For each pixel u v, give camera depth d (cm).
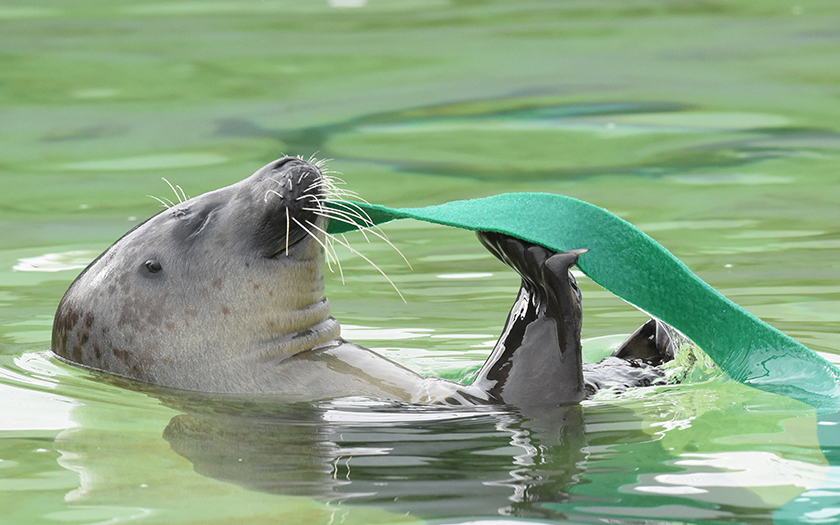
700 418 1530
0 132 3969
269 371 1653
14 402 1600
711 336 1614
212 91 4500
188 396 1633
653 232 2733
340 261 2570
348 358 1694
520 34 5500
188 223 1680
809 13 5869
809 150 3575
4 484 1303
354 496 1262
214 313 1647
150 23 5903
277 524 1185
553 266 1560
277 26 5803
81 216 2945
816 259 2467
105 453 1407
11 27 5744
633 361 1814
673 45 5181
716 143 3684
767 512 1193
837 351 1859
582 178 3306
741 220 2831
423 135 3856
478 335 2019
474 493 1266
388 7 6406
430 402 1608
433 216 1606
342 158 3566
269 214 1628
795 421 1509
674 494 1249
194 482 1310
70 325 1745
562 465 1347
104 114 4188
